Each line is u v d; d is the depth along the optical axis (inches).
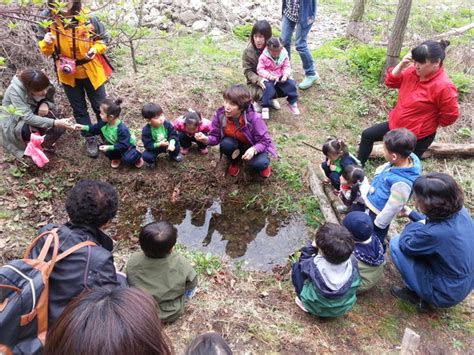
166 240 117.4
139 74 245.9
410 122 165.6
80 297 50.5
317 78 255.8
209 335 61.9
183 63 260.1
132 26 294.0
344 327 133.0
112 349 45.1
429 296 132.0
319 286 122.3
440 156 218.4
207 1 342.6
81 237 92.8
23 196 179.0
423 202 120.2
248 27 332.8
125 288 51.6
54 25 162.7
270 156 211.5
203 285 145.9
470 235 124.5
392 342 129.1
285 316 136.1
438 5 433.1
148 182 195.8
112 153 190.5
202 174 201.5
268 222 188.5
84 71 181.3
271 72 219.9
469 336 132.4
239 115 177.8
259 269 165.8
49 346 48.0
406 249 130.2
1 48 221.8
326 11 416.5
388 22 368.8
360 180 155.0
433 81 156.4
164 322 126.3
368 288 140.8
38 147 183.6
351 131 233.0
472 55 299.7
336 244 116.5
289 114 240.1
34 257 88.4
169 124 191.0
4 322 74.9
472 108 248.7
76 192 95.4
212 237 182.2
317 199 186.9
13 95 173.5
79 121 195.8
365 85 259.1
